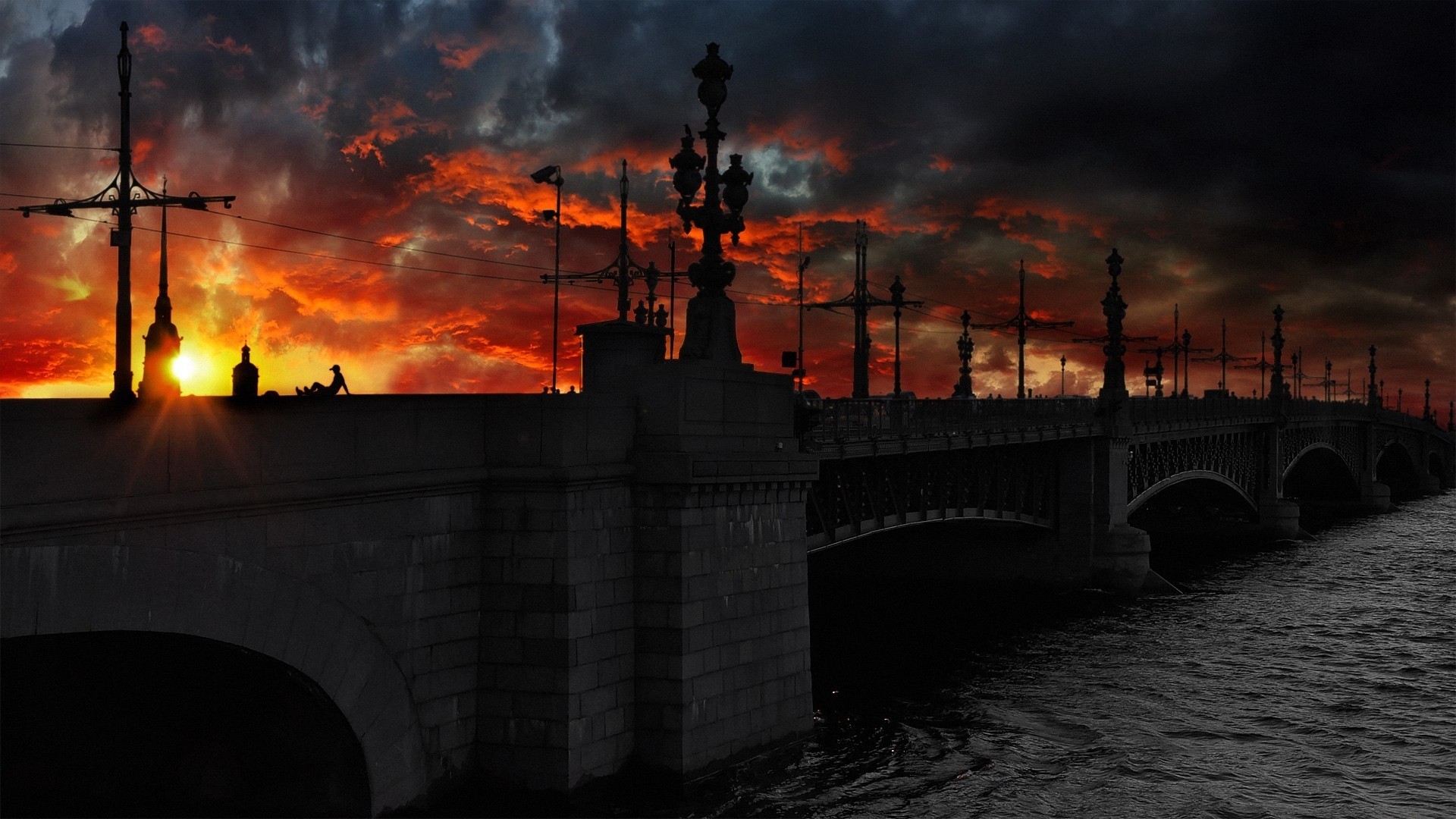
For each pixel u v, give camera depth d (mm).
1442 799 26203
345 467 17438
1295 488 143000
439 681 19125
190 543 15117
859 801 23766
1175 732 31469
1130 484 66438
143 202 22922
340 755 17891
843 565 63781
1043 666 39969
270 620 16078
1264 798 25984
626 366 23469
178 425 15023
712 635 22203
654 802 20922
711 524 22297
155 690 17250
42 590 13398
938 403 42562
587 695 20047
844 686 35781
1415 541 92312
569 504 19812
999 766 27391
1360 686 37594
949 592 59312
